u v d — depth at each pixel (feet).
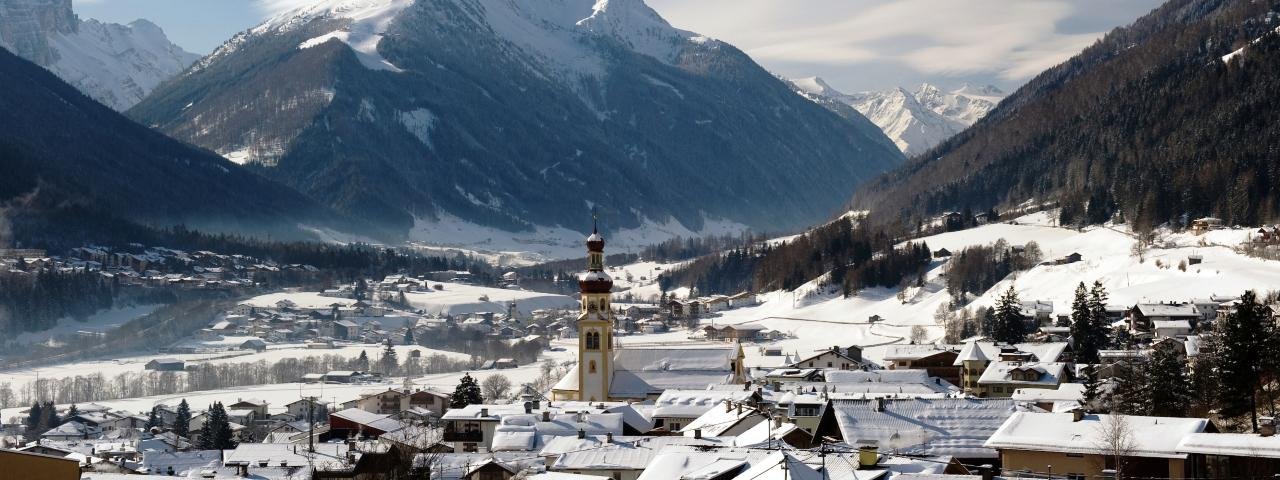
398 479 514.68
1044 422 413.18
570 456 500.33
